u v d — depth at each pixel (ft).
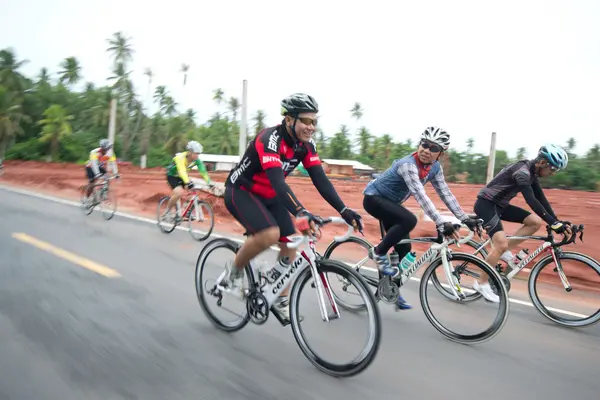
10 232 23.31
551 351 11.60
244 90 60.34
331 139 274.36
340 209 10.08
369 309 9.25
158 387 8.89
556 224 13.91
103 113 198.70
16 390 8.57
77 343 10.64
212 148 247.70
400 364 10.48
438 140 12.09
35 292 14.02
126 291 14.64
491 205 15.02
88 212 32.12
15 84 189.98
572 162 163.53
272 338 11.59
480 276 12.26
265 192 10.94
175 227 27.50
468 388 9.46
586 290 17.06
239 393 8.80
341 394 8.96
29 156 177.37
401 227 12.61
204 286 12.59
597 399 9.23
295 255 10.91
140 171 134.31
